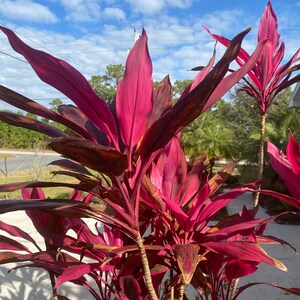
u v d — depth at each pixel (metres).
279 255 5.11
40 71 0.96
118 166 0.88
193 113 0.87
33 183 1.01
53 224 1.42
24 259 1.26
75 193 1.63
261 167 1.86
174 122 0.90
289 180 1.38
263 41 0.93
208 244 1.14
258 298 3.73
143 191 1.18
